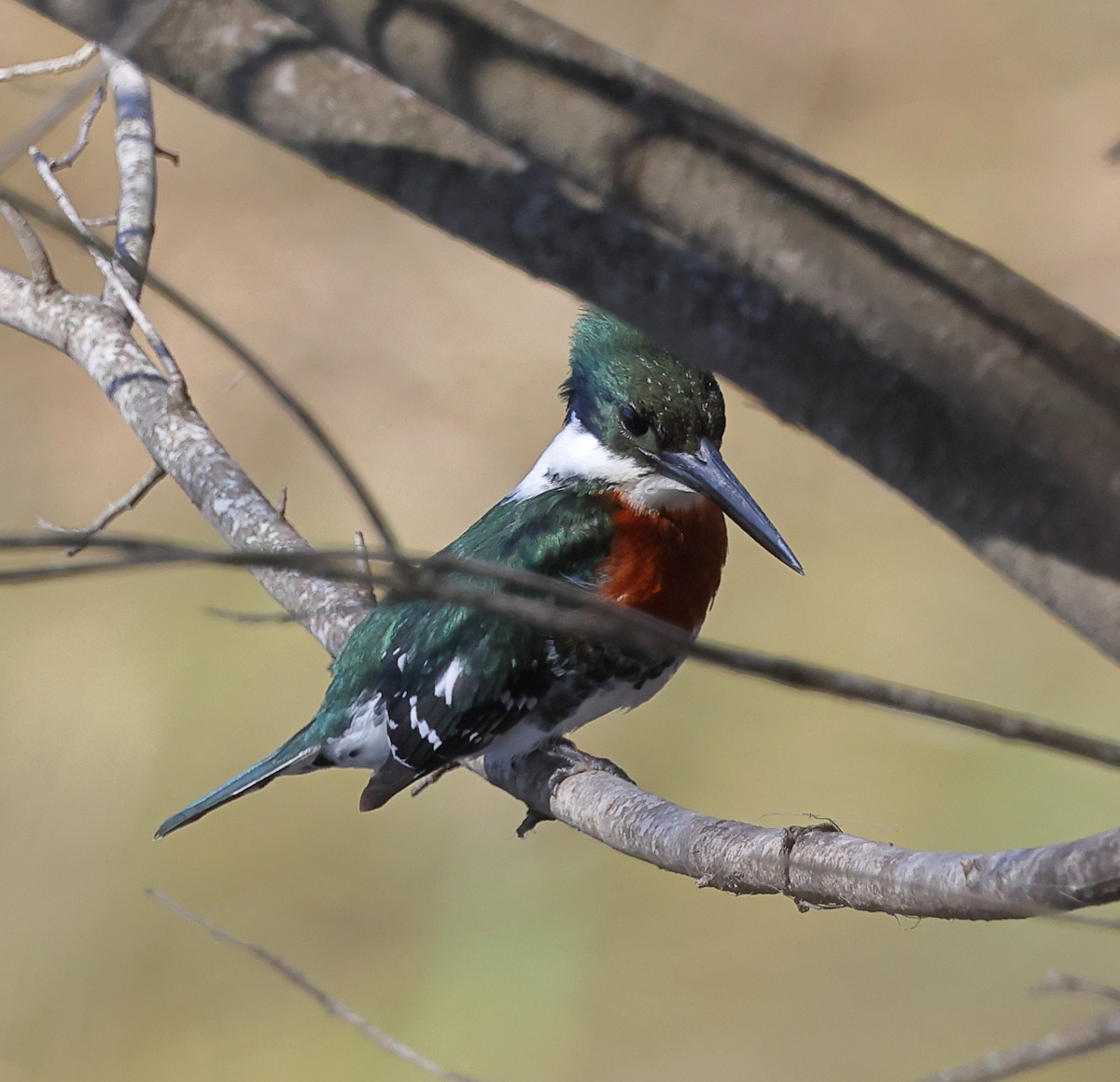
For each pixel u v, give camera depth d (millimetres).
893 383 3043
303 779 13102
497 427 15812
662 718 13461
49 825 12680
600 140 3066
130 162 7387
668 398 7301
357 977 11867
